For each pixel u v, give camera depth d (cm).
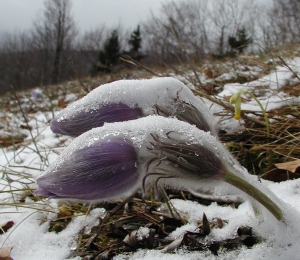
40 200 16
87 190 8
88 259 11
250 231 10
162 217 12
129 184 8
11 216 15
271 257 9
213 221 11
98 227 12
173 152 8
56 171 8
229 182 8
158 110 10
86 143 8
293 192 12
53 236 13
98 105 10
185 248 10
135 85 10
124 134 8
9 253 12
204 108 10
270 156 15
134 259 10
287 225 9
